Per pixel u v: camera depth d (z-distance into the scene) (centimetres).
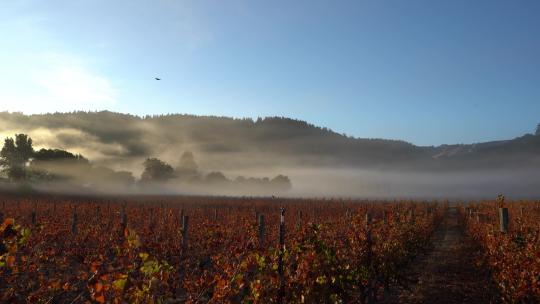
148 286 577
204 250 1317
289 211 3266
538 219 1869
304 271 710
